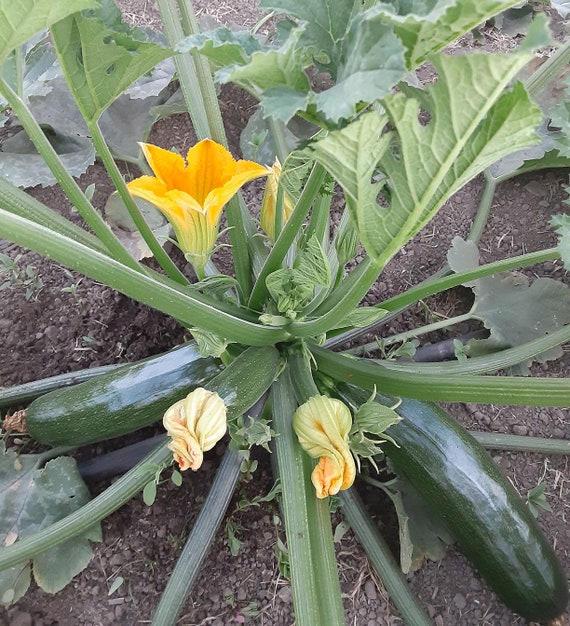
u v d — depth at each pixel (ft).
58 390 1.63
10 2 0.93
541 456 1.81
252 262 1.64
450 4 0.74
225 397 1.36
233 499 1.72
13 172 1.98
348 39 0.91
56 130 2.08
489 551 1.47
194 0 2.53
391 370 1.41
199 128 1.62
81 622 1.59
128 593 1.62
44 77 1.94
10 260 1.94
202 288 1.45
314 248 1.22
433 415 1.53
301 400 1.43
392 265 2.07
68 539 1.49
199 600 1.61
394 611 1.62
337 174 0.91
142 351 1.92
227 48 0.97
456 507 1.48
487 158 0.92
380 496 1.76
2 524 1.58
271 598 1.61
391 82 0.78
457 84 0.78
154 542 1.68
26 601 1.59
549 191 2.15
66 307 1.96
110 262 1.08
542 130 2.06
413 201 0.96
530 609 1.49
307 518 1.31
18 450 1.77
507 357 1.67
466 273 1.45
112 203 1.99
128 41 1.08
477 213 2.08
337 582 1.29
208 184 1.21
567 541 1.71
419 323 2.00
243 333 1.34
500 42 2.45
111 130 2.10
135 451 1.72
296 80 0.93
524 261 1.41
